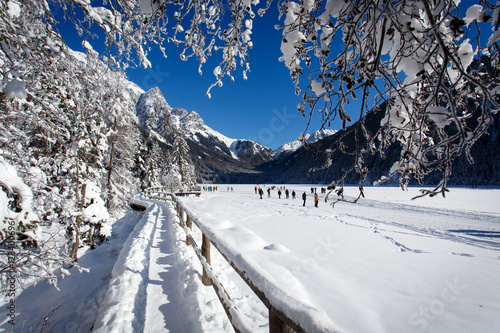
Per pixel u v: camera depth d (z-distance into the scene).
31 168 3.98
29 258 3.37
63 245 3.99
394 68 1.01
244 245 4.83
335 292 3.50
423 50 1.04
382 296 3.41
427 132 1.14
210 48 2.01
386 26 1.05
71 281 6.27
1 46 2.30
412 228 11.16
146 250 4.95
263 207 16.58
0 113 3.19
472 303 3.23
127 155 19.80
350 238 7.11
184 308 2.75
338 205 21.16
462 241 8.69
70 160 7.82
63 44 2.83
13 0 2.44
